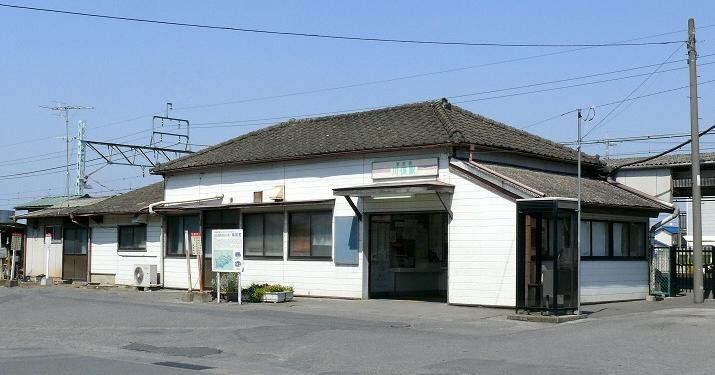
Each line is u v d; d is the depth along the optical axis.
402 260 23.77
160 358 12.79
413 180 21.47
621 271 22.98
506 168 21.88
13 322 18.02
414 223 24.14
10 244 37.78
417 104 25.06
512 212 19.47
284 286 24.03
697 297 21.78
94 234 32.34
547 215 17.45
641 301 23.12
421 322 17.22
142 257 29.92
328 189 23.52
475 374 10.64
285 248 24.62
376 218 23.11
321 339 14.41
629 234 23.70
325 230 23.75
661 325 15.47
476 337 14.58
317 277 23.73
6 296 25.38
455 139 20.45
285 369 11.53
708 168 27.34
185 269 28.33
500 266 19.66
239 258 21.89
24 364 11.88
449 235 20.59
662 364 11.25
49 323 17.73
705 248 27.45
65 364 11.91
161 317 18.41
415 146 21.11
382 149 21.81
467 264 20.23
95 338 15.30
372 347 13.36
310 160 24.03
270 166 25.19
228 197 26.55
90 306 21.38
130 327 16.81
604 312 19.38
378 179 22.25
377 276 23.06
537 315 17.25
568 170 25.44
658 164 27.17
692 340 13.57
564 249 17.55
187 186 28.20
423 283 24.36
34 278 34.94
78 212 32.12
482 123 24.48
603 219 22.41
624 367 11.03
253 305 21.44
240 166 26.16
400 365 11.52
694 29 22.14
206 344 14.17
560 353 12.38
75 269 33.34
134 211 29.27
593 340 13.79
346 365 11.68
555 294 17.09
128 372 11.12
